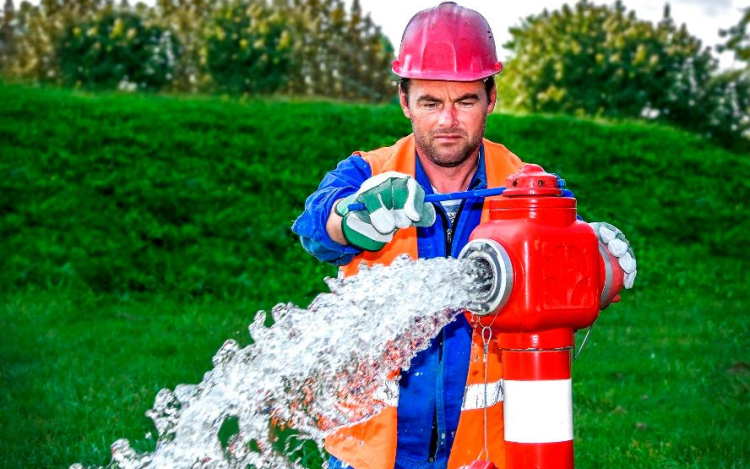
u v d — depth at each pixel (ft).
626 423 17.62
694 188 42.32
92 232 31.60
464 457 7.30
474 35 6.54
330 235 6.23
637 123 54.75
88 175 35.78
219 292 28.50
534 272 5.24
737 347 23.66
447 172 7.32
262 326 5.56
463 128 6.61
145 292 28.25
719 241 36.81
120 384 19.04
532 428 5.36
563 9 61.36
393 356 5.97
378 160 7.41
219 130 41.91
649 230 37.47
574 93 59.82
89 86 52.44
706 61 57.67
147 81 53.62
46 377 19.38
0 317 24.52
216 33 54.65
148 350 22.00
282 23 56.29
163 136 40.22
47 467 14.65
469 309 5.42
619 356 22.67
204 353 21.71
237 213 33.88
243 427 5.60
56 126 39.96
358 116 45.57
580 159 43.80
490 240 5.34
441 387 7.14
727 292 31.89
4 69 52.37
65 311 25.79
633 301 30.14
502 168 7.53
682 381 20.57
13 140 38.06
